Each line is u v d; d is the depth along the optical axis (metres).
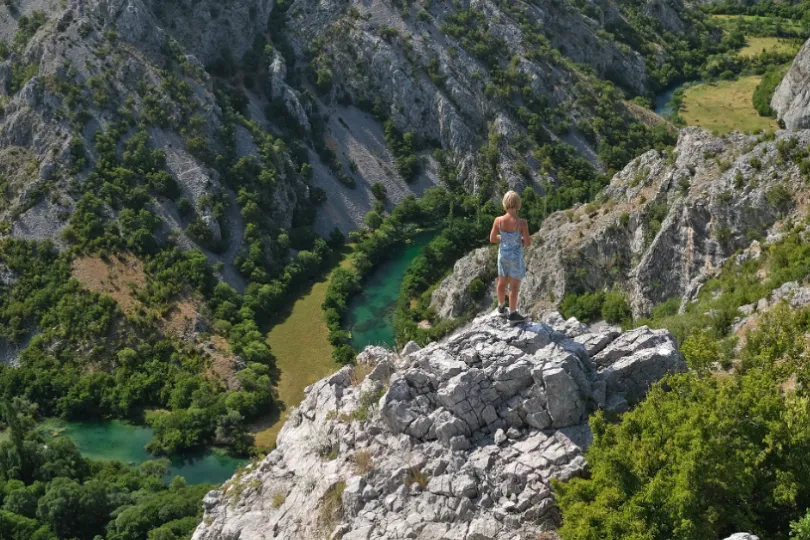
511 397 33.31
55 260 141.62
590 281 109.69
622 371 33.69
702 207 94.12
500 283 35.59
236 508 38.91
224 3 197.62
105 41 169.62
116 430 119.06
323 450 37.66
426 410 34.06
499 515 30.44
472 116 195.50
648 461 29.36
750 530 28.38
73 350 130.88
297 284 153.88
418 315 139.00
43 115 159.38
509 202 34.28
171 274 142.25
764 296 70.50
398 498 32.31
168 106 166.38
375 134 198.25
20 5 182.25
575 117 192.62
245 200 160.75
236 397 118.94
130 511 91.62
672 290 97.38
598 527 28.36
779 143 91.56
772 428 29.53
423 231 174.62
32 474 105.31
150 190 155.12
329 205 179.25
